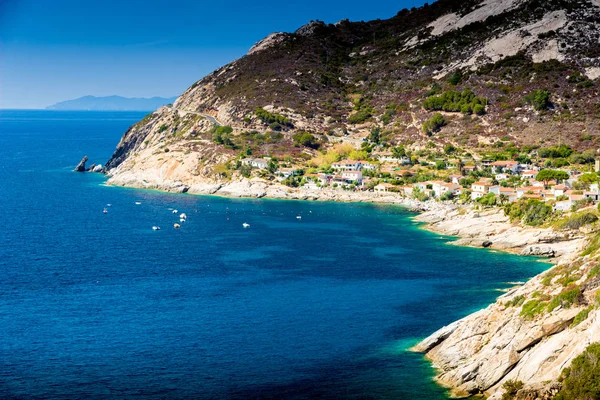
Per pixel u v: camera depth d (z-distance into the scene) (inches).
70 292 5674.2
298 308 5201.8
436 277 6141.7
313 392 3690.9
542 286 4050.2
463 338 4010.8
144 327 4761.3
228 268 6565.0
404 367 4001.0
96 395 3663.9
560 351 3427.7
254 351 4286.4
